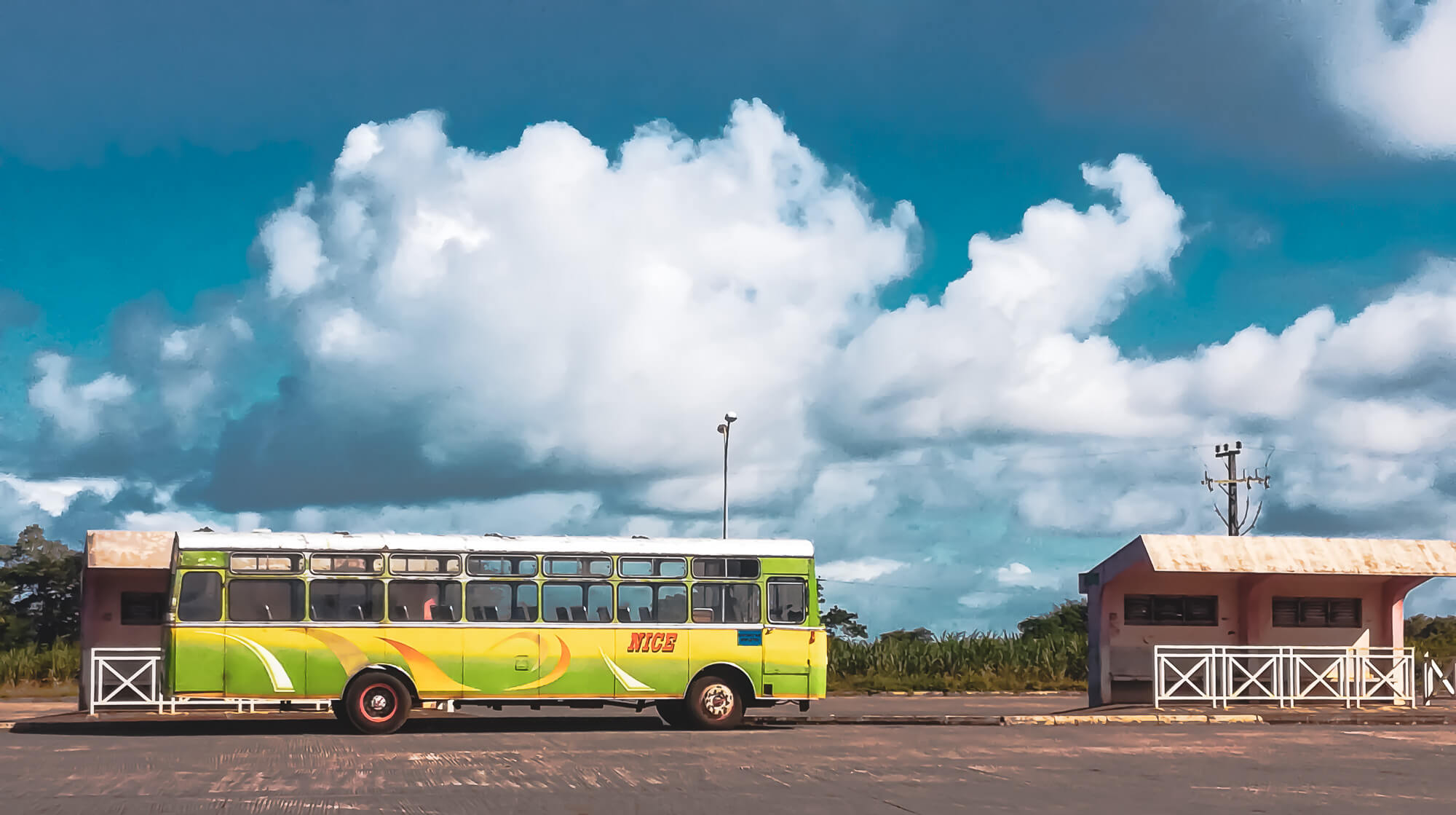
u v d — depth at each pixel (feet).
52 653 134.92
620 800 44.98
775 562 79.05
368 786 48.57
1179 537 90.58
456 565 74.95
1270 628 95.40
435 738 69.77
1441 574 92.12
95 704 82.99
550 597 75.87
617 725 80.94
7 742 67.05
